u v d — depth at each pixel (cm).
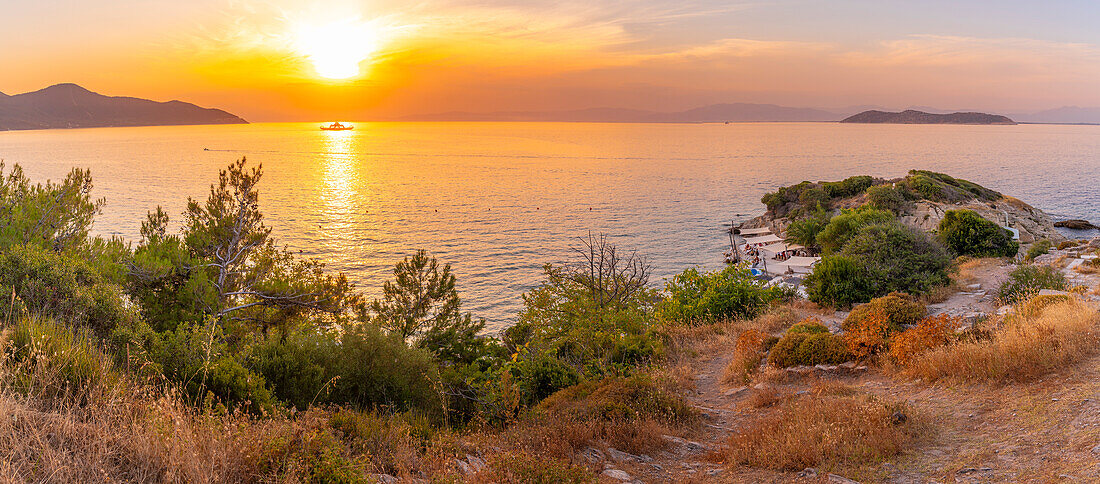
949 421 774
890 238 2159
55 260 989
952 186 8538
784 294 2336
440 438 679
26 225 1362
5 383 494
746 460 736
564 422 842
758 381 1248
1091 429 624
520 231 9819
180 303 1480
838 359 1218
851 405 850
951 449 676
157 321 1398
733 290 2080
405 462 583
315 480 468
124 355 794
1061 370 830
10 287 854
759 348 1411
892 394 975
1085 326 973
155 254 1548
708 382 1368
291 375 973
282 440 488
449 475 541
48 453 383
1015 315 1196
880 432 733
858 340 1216
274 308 1708
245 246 1708
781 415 887
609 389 1034
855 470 644
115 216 10169
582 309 1622
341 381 1018
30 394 466
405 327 1773
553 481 561
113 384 541
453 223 10656
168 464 411
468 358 1759
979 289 1988
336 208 12481
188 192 14088
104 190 14525
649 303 1973
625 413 926
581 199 13825
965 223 3419
